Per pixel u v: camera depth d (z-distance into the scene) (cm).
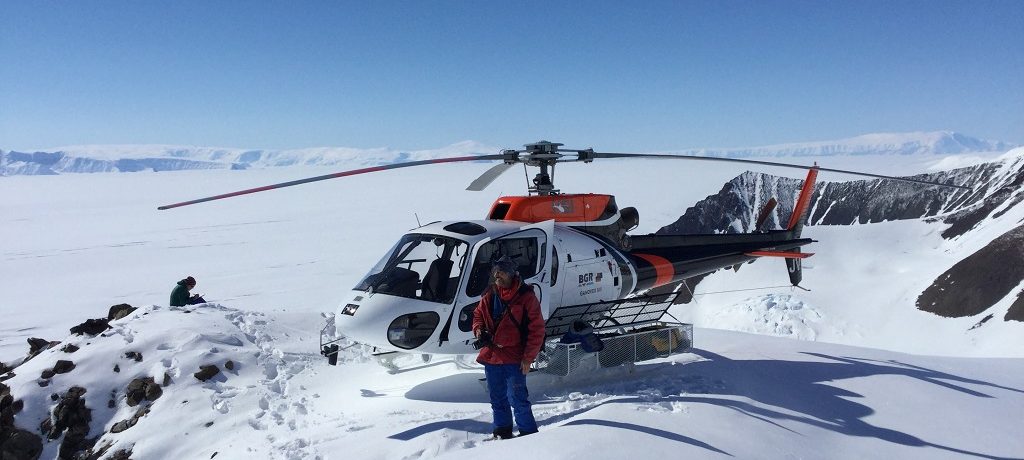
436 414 598
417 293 661
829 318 4497
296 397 743
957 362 898
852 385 714
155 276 5153
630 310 816
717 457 469
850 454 538
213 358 807
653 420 532
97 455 689
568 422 538
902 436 588
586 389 663
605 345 700
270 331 951
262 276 5075
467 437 530
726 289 5212
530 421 516
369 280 693
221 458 602
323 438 576
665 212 9450
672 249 891
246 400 730
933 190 8362
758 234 1009
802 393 678
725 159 756
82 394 760
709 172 19088
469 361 792
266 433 645
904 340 4097
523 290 518
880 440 576
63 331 3216
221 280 4909
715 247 935
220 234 8275
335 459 511
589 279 760
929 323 4184
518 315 515
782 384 702
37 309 3884
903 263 5488
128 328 877
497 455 446
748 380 703
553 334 745
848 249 6106
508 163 762
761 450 504
